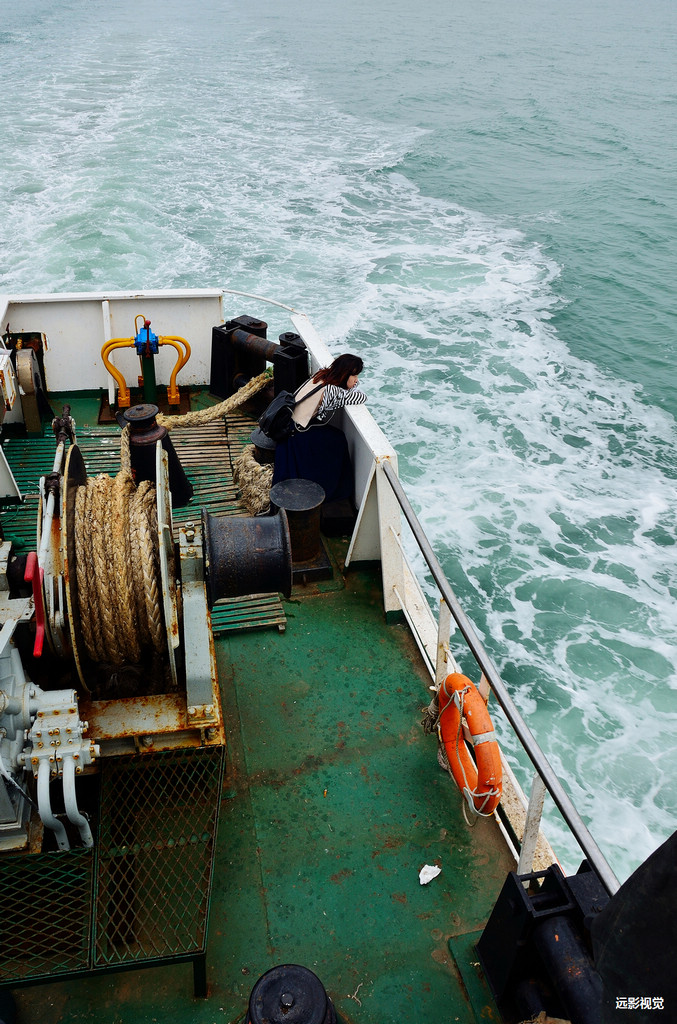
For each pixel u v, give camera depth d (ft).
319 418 19.22
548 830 23.85
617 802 24.91
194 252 72.13
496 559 36.86
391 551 16.39
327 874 11.86
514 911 9.55
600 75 176.04
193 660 11.64
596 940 5.03
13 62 164.35
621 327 63.87
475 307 65.57
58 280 64.28
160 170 94.43
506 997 10.10
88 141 104.06
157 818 12.10
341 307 63.10
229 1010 10.20
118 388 25.13
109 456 22.86
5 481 20.10
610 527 39.73
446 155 112.47
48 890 11.05
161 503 11.16
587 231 85.61
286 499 17.28
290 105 138.41
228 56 185.26
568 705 28.89
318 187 94.63
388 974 10.66
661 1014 4.49
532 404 51.52
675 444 47.88
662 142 122.52
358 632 16.60
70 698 10.79
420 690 15.20
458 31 240.73
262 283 66.28
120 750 12.10
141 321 25.41
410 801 13.04
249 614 16.78
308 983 9.21
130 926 10.52
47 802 10.16
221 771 12.39
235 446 23.75
